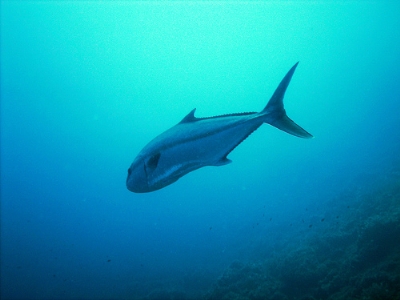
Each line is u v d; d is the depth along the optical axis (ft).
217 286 41.34
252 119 7.77
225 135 7.34
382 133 132.36
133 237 203.51
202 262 88.12
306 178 132.36
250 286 37.86
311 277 33.17
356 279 27.14
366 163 98.22
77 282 114.93
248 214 127.95
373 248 29.78
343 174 100.42
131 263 125.49
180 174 6.72
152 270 100.48
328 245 40.24
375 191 53.31
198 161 6.93
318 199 86.07
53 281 124.98
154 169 6.57
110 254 164.86
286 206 102.68
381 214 36.01
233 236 104.78
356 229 39.14
